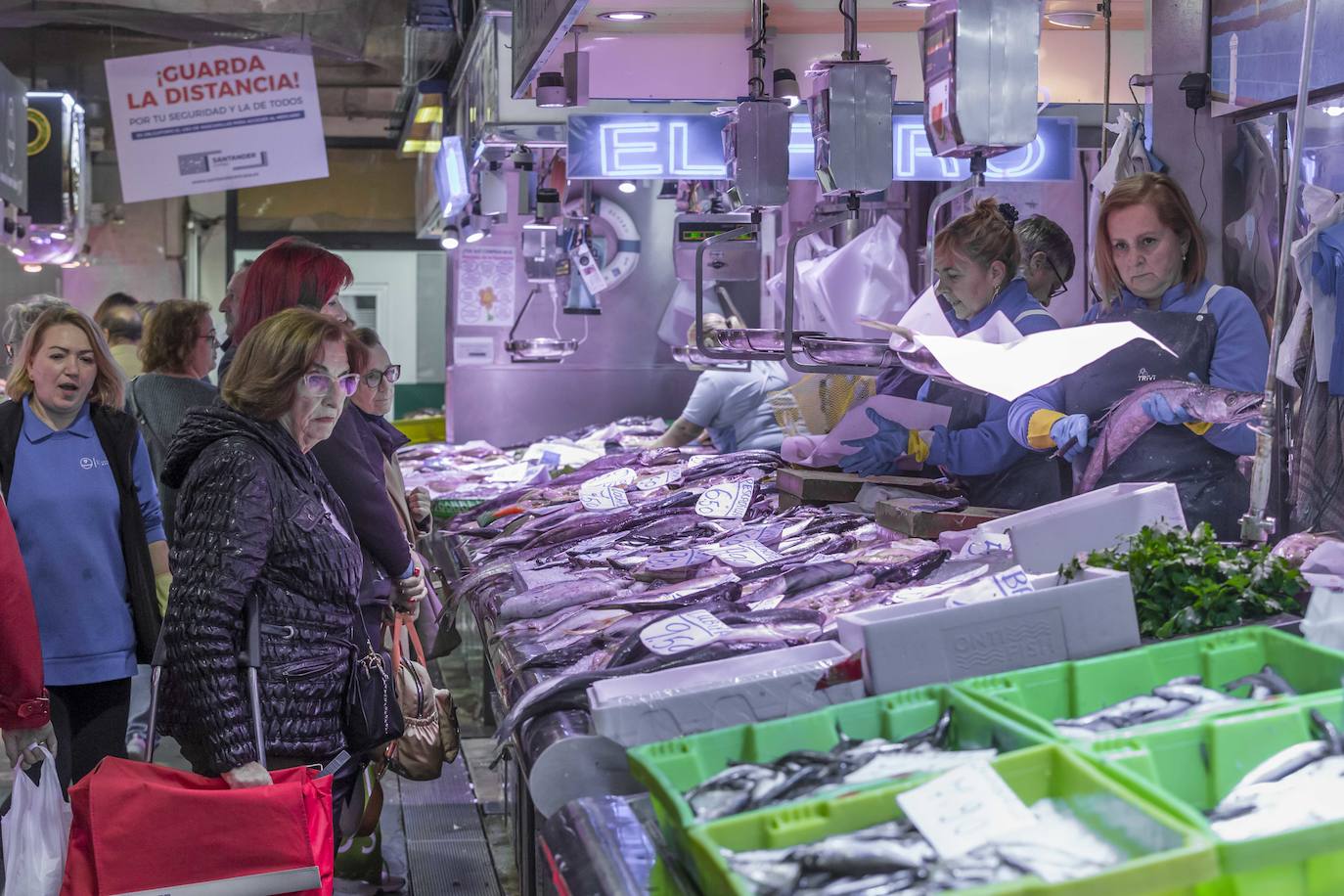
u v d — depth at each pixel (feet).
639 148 16.43
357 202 39.14
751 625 8.95
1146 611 7.59
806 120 16.11
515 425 27.50
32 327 12.28
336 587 9.23
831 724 6.27
